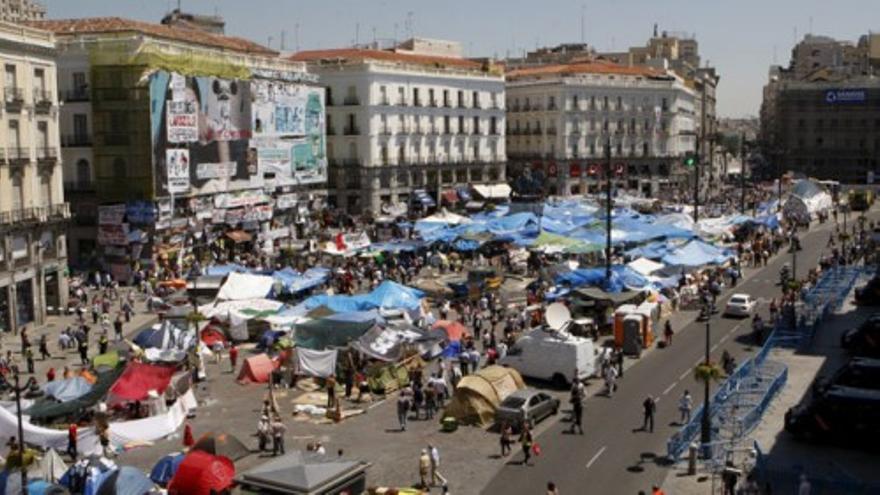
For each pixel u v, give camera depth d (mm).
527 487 29938
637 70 141250
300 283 58781
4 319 54594
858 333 46969
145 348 45125
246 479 26359
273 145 88125
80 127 72188
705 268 71500
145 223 70562
